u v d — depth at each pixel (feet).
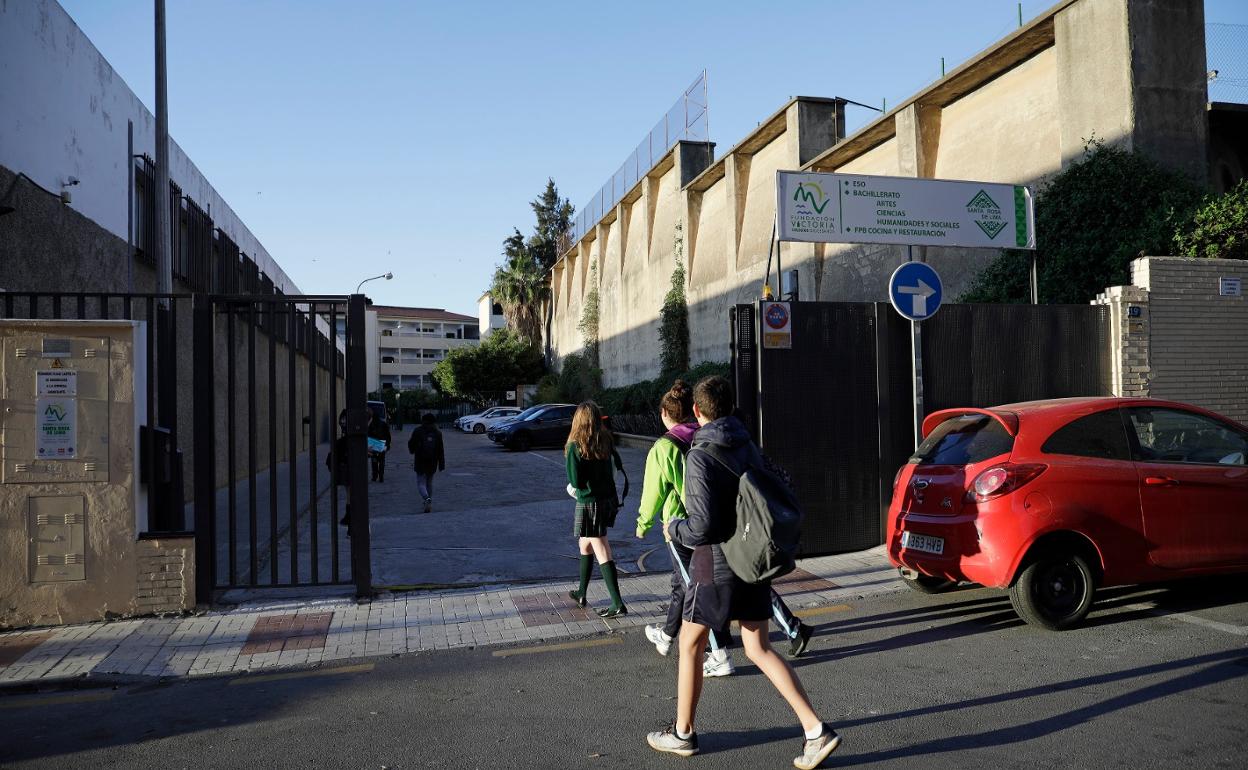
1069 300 40.09
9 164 28.40
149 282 42.42
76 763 13.08
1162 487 19.31
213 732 14.32
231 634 20.10
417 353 317.22
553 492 49.06
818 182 30.83
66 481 20.98
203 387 22.07
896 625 19.89
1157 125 40.88
